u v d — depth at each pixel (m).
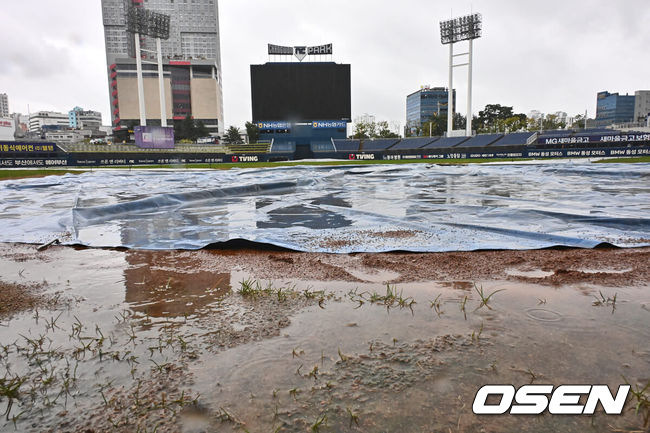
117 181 15.39
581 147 39.28
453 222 5.31
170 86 89.06
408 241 4.31
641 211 6.00
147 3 120.69
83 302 2.61
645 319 2.14
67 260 3.78
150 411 1.46
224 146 48.25
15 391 1.59
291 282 2.99
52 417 1.44
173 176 17.03
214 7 126.06
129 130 85.81
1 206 8.20
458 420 1.37
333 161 42.12
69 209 7.46
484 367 1.69
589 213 5.79
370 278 3.04
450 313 2.29
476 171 17.78
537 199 7.75
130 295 2.74
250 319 2.28
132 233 5.11
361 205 7.30
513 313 2.26
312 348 1.91
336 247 4.10
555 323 2.11
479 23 42.44
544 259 3.49
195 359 1.83
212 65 90.38
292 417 1.40
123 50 117.38
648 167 16.44
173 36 124.62
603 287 2.68
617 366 1.68
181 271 3.34
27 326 2.23
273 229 5.17
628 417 1.38
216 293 2.75
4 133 49.44
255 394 1.55
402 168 19.73
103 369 1.76
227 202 8.33
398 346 1.90
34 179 17.17
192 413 1.44
